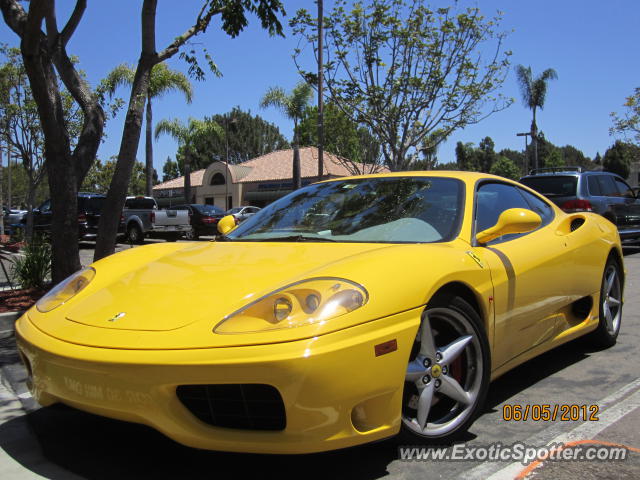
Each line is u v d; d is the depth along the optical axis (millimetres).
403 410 2383
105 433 2846
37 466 2488
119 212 6391
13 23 5906
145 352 2062
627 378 3535
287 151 43562
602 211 10742
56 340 2320
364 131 17125
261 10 6707
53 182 6250
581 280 3705
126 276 2789
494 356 2838
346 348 2012
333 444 2027
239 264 2658
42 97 5926
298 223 3285
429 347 2410
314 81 14016
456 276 2510
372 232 2969
